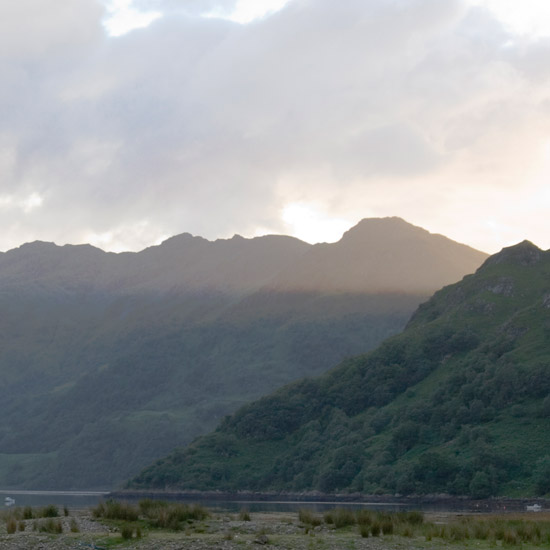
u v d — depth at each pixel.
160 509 78.44
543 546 62.75
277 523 80.44
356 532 71.44
